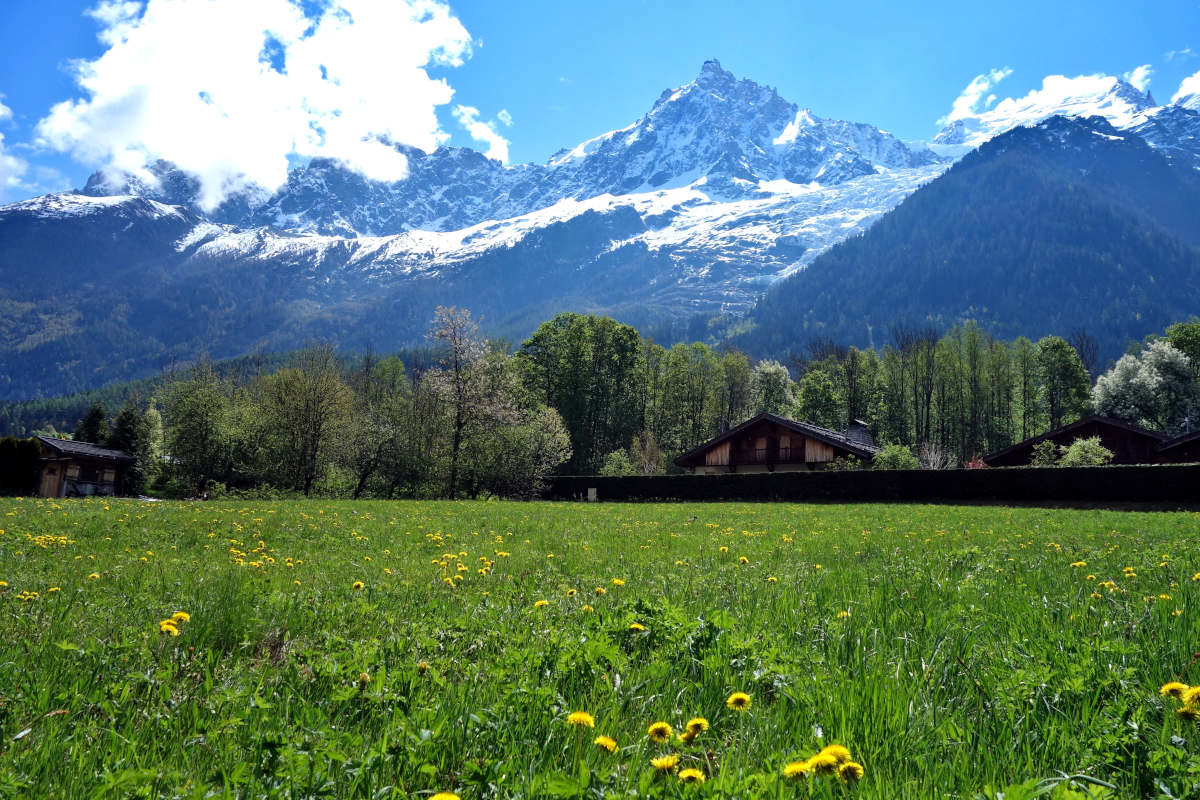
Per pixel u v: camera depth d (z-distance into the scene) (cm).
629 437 7638
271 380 5159
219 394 5584
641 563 902
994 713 278
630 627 409
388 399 6119
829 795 202
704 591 604
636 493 4431
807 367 9512
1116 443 4616
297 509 2084
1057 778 209
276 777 212
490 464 4525
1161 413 6631
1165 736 240
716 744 260
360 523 1591
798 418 8088
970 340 9012
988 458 5078
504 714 267
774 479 3953
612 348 7612
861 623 440
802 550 1077
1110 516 2200
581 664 340
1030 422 8869
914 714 279
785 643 387
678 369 8469
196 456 5181
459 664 352
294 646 406
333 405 4694
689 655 367
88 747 239
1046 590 593
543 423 4984
